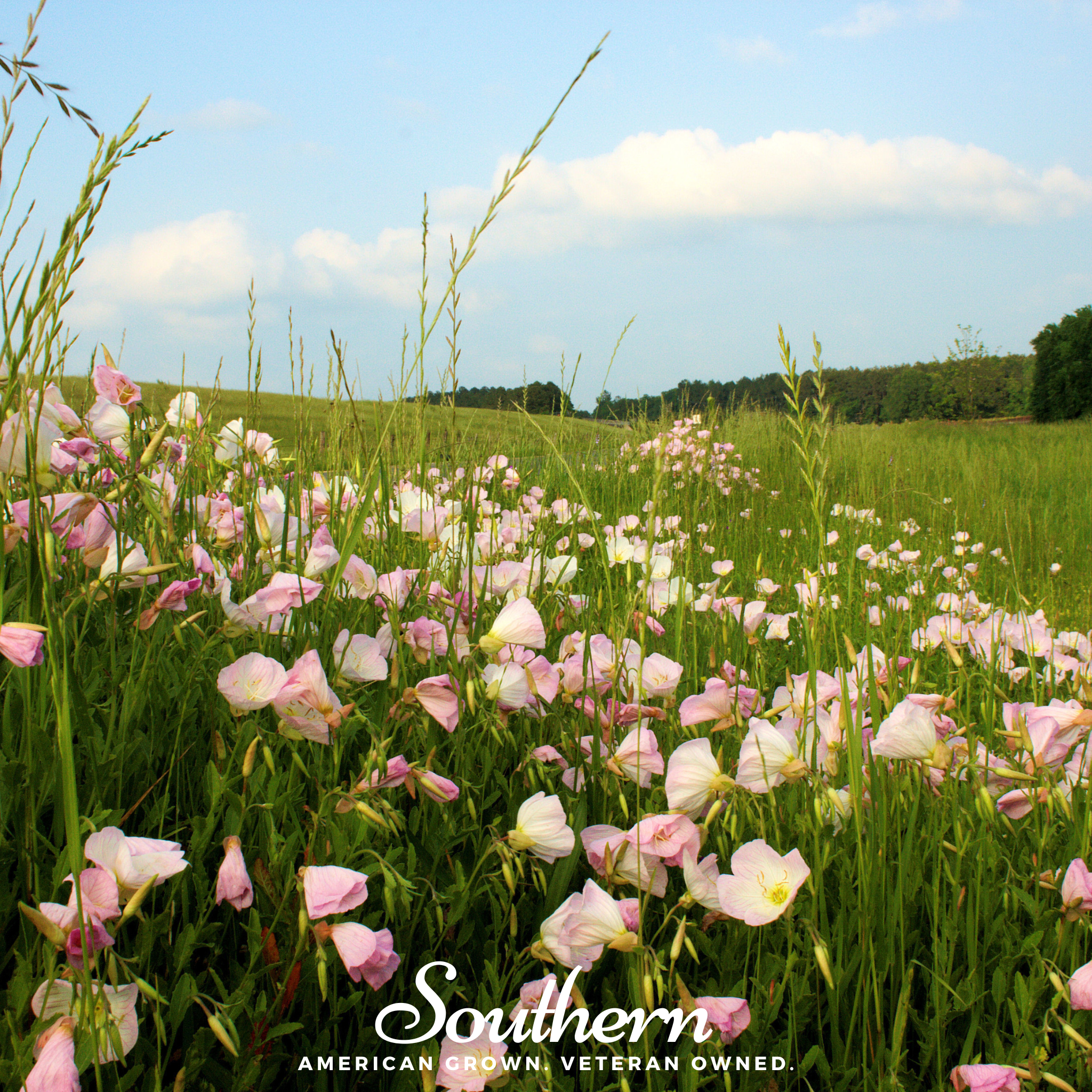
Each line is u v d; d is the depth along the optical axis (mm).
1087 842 1479
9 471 1324
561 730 1774
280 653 1656
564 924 1159
